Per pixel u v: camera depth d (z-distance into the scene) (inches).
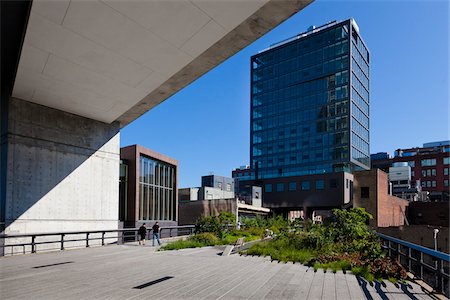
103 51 604.4
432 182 4101.9
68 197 866.8
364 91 3412.9
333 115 3031.5
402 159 4350.4
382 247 538.0
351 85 3006.9
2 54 661.9
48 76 688.4
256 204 2593.5
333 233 676.7
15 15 532.7
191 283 369.4
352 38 3129.9
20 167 771.4
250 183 3147.1
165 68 675.4
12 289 343.3
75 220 877.8
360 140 3181.6
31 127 804.0
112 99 816.9
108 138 992.9
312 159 3080.7
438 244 1459.2
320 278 390.0
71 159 885.2
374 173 1828.2
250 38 601.3
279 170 3250.5
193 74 737.6
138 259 579.2
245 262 528.4
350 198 2721.5
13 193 753.0
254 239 974.4
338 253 540.1
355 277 395.5
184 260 558.9
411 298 292.8
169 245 769.6
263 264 505.0
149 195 1321.4
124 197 1234.0
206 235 907.4
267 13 531.5
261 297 305.0
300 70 3284.9
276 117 3363.7
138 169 1247.5
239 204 1866.4
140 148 1266.0
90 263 532.7
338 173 2645.2
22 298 306.8
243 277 401.1
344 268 446.3
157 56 628.7
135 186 1224.8
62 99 803.4
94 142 951.6
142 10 493.0
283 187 2915.8
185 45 594.6
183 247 776.3
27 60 625.0
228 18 521.3
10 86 764.6
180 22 526.6
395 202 2096.5
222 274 422.9
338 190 2628.0
